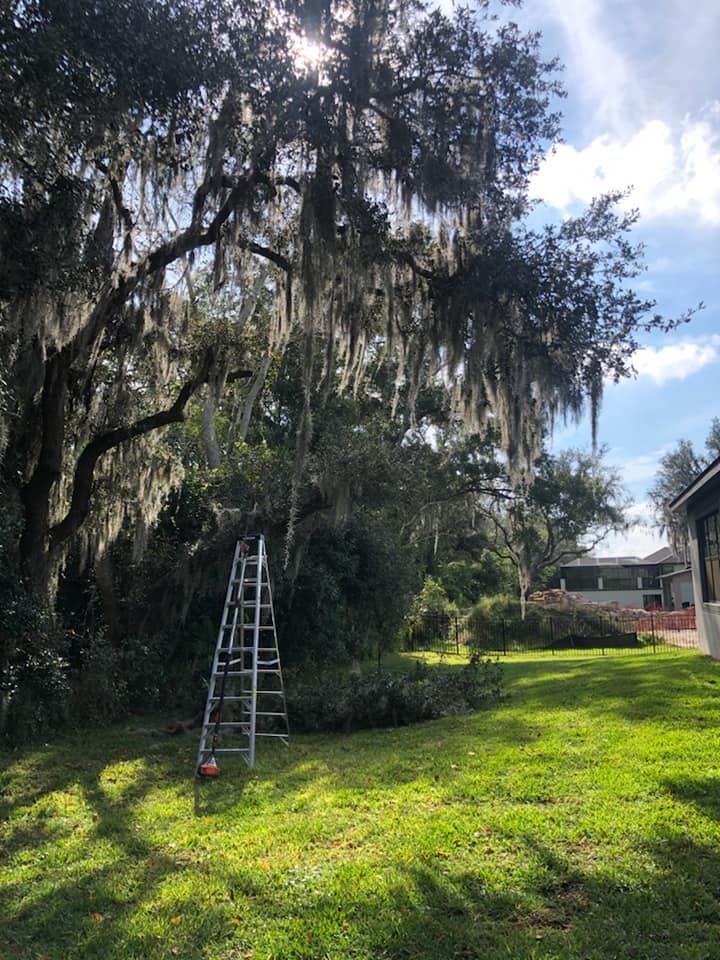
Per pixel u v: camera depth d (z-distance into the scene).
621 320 8.60
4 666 8.39
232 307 13.85
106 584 11.62
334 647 14.48
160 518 13.27
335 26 7.93
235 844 4.87
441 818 5.02
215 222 9.28
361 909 3.73
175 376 12.11
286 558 11.29
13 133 6.33
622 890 3.76
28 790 6.68
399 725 9.23
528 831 4.60
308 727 9.19
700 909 3.52
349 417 18.17
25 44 6.06
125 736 9.03
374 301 10.84
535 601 33.12
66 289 7.68
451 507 23.34
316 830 5.01
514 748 6.82
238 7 7.55
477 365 8.77
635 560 67.12
